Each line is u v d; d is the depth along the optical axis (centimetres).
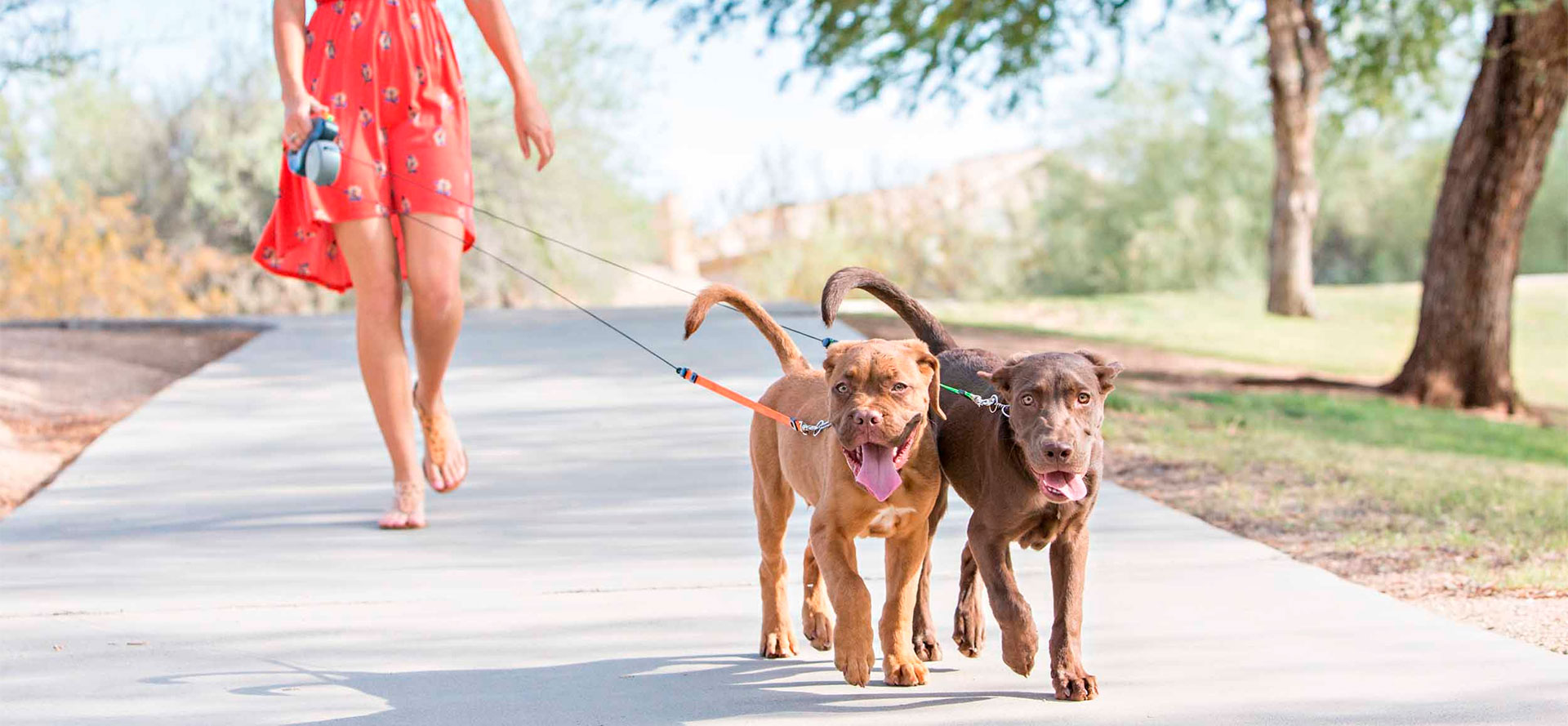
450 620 547
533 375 1244
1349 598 574
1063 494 420
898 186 3478
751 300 528
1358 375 1873
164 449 928
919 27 1722
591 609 561
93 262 2778
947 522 715
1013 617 437
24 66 1622
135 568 628
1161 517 735
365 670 486
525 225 3106
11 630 531
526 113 714
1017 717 433
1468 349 1584
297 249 703
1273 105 2491
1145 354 1906
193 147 3116
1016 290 3738
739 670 484
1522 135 1537
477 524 715
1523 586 608
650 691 462
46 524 721
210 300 3055
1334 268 3991
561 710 444
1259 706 443
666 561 636
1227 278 3712
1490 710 439
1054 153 3944
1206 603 567
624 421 1025
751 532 693
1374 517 774
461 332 1555
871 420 419
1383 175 3853
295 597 579
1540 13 1455
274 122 3044
